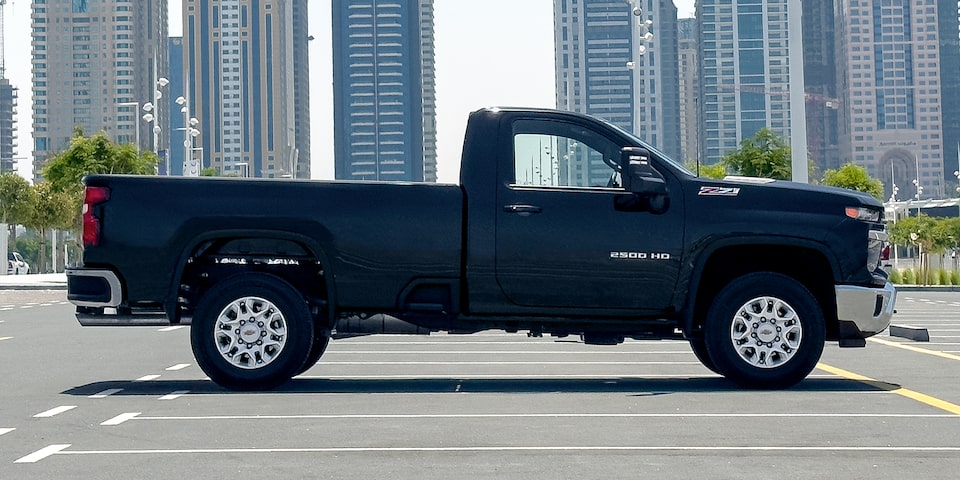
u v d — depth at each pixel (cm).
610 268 1120
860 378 1222
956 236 8188
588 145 1144
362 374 1285
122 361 1459
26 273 7881
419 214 1124
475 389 1134
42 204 7981
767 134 5694
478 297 1122
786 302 1124
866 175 6894
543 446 791
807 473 695
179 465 728
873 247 1145
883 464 724
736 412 958
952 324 2219
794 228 1128
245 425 892
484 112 1142
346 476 691
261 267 1166
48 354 1562
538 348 1644
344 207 1124
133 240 1122
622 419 918
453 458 747
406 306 1131
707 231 1122
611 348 1644
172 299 1120
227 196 1124
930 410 970
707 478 681
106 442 817
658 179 1108
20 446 802
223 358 1115
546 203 1123
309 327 1118
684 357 1490
